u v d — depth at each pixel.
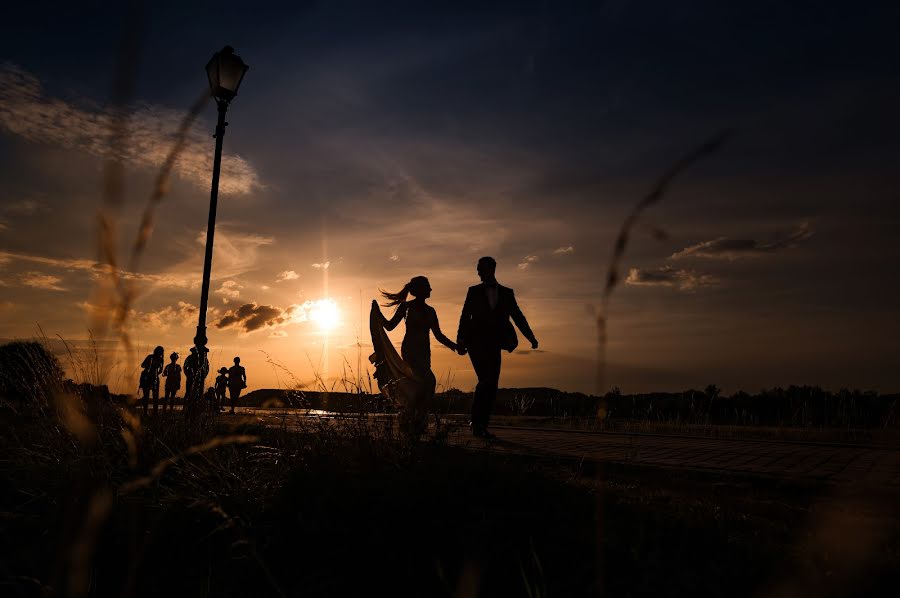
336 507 3.74
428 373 7.72
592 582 2.73
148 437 4.45
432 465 4.54
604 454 6.61
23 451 4.32
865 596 2.54
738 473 5.34
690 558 2.98
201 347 9.25
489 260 8.88
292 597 2.74
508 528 3.38
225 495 3.91
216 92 9.92
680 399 13.84
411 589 2.79
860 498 4.50
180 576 2.88
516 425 12.28
